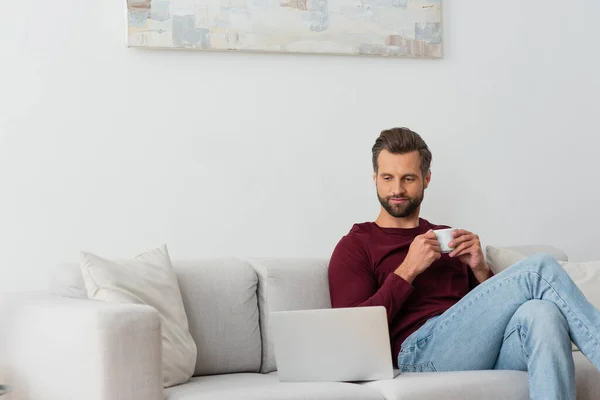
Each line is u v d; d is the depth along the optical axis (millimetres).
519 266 2408
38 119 2965
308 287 2771
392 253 2746
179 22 3133
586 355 2285
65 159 2994
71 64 3012
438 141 3551
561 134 3766
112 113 3062
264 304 2734
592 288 3002
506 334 2414
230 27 3209
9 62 2934
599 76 3809
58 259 2969
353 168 3408
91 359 1952
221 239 3199
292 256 3301
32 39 2963
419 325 2641
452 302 2729
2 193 2912
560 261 3164
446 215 3555
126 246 3062
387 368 2355
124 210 3064
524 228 3682
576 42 3797
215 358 2609
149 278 2457
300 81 3340
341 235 3385
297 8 3305
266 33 3260
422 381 2283
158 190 3117
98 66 3049
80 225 3004
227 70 3232
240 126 3244
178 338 2424
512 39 3691
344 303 2664
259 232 3258
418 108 3523
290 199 3311
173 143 3146
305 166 3336
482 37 3641
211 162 3199
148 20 3090
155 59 3131
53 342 2127
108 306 2020
